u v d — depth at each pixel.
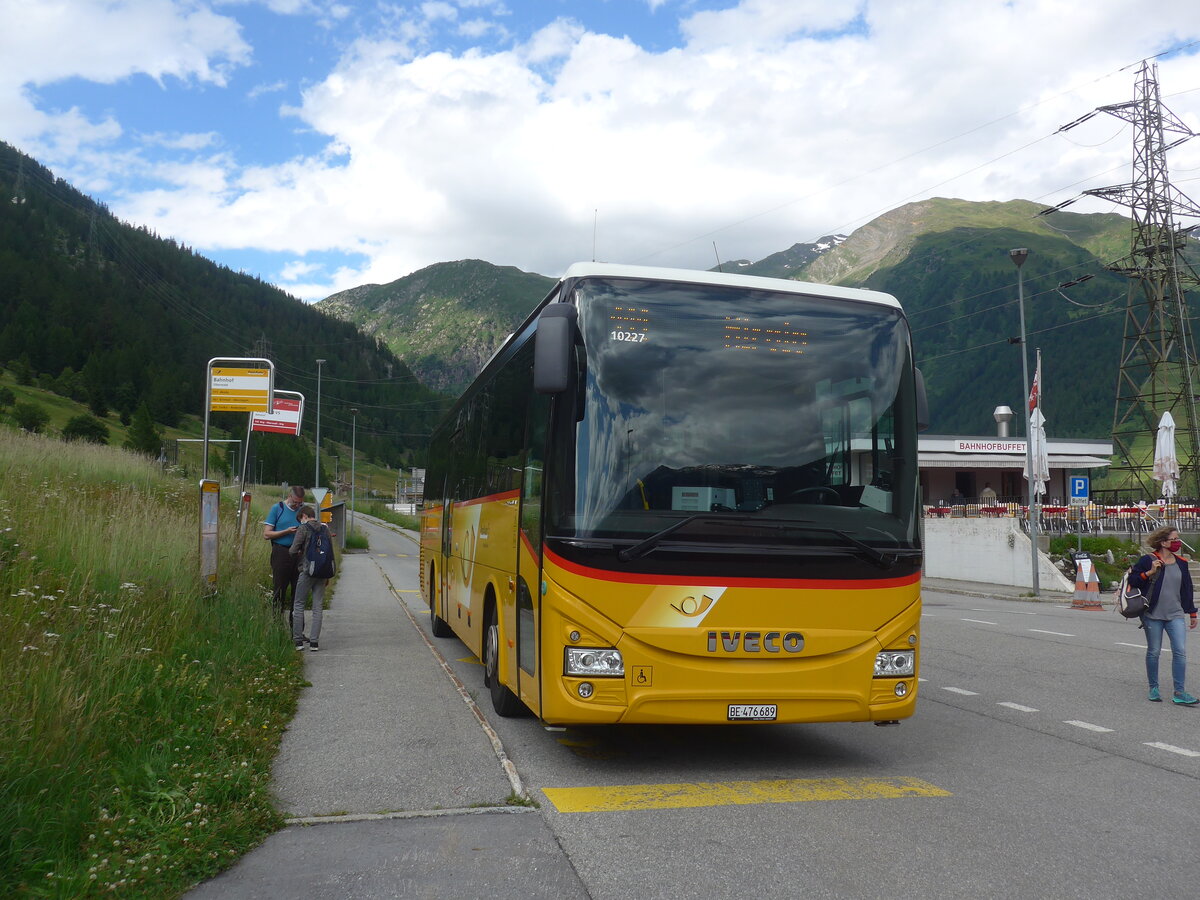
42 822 4.53
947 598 27.61
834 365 7.05
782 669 6.48
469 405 11.63
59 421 130.88
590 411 6.63
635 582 6.37
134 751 5.92
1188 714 9.32
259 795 5.61
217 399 14.41
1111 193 45.66
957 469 57.88
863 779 6.68
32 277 195.38
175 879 4.41
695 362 6.84
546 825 5.45
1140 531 35.41
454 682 10.27
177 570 10.96
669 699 6.32
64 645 6.87
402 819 5.51
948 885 4.57
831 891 4.47
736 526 6.52
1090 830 5.48
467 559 11.00
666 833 5.32
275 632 11.52
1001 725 8.75
